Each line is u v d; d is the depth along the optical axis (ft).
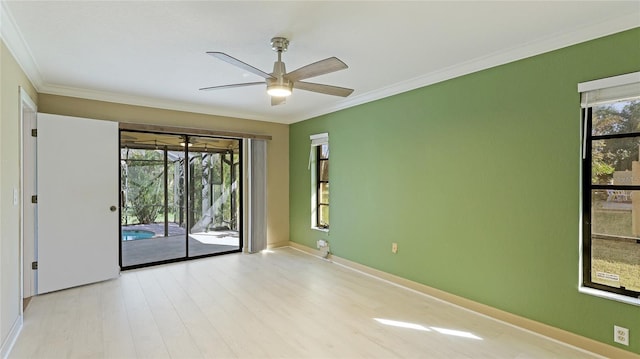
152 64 10.47
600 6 7.02
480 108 10.36
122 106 14.60
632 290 7.70
